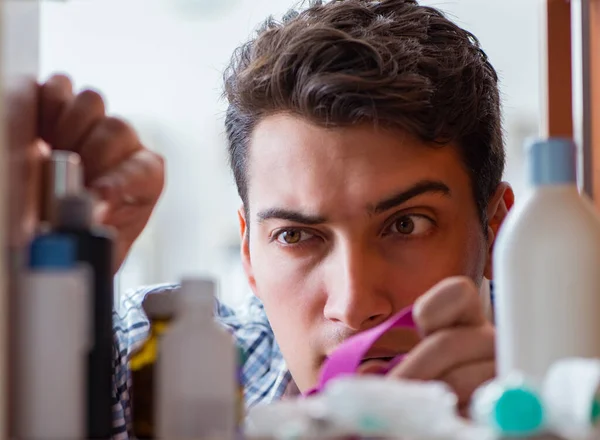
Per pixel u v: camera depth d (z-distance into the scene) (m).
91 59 3.36
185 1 3.32
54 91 0.75
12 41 0.52
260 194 0.97
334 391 0.49
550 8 1.06
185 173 3.47
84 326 0.52
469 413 0.56
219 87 1.29
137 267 3.42
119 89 3.42
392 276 0.91
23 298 0.49
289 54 0.94
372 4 1.05
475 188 0.99
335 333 0.91
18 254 0.52
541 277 0.52
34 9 0.65
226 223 3.47
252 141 0.99
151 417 0.66
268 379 1.27
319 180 0.90
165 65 3.43
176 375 0.54
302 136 0.91
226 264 3.46
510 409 0.46
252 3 3.32
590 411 0.46
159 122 3.45
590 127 0.99
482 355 0.61
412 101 0.89
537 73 3.13
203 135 3.45
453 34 1.01
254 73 0.98
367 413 0.48
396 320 0.69
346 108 0.89
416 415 0.48
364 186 0.89
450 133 0.93
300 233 0.95
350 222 0.90
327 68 0.93
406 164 0.91
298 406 0.53
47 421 0.49
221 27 3.40
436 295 0.63
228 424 0.54
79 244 0.54
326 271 0.93
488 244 1.06
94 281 0.54
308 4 1.16
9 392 0.49
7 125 0.49
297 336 0.95
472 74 0.98
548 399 0.48
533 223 0.52
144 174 0.84
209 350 0.54
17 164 0.53
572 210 0.52
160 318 0.66
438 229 0.94
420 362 0.60
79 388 0.50
